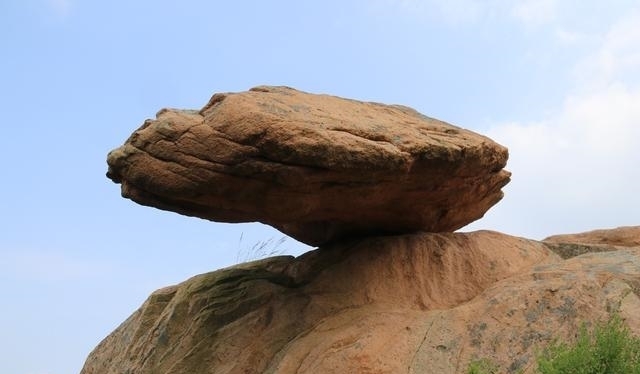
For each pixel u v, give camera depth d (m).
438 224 11.49
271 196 9.32
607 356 7.89
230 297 11.30
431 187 10.30
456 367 8.93
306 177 8.98
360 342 9.34
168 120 9.30
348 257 10.91
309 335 9.85
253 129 8.75
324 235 11.57
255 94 9.54
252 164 8.89
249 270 11.91
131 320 13.27
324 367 9.21
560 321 9.03
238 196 9.34
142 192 9.88
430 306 10.16
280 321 10.42
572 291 9.30
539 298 9.38
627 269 9.71
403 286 10.38
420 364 9.02
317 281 10.76
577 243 11.77
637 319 8.80
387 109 11.02
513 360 8.83
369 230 11.18
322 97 10.52
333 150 8.81
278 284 11.20
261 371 9.94
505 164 11.59
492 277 10.59
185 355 10.62
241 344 10.37
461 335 9.30
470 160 10.22
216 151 8.97
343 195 9.61
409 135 9.70
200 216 10.17
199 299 11.55
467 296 10.36
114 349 13.07
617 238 12.20
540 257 11.23
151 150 9.34
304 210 9.63
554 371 7.80
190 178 9.16
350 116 9.76
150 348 11.41
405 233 11.24
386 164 9.18
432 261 10.69
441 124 11.01
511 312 9.35
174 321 11.52
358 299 10.24
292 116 8.98
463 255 10.81
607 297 9.14
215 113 9.18
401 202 10.41
